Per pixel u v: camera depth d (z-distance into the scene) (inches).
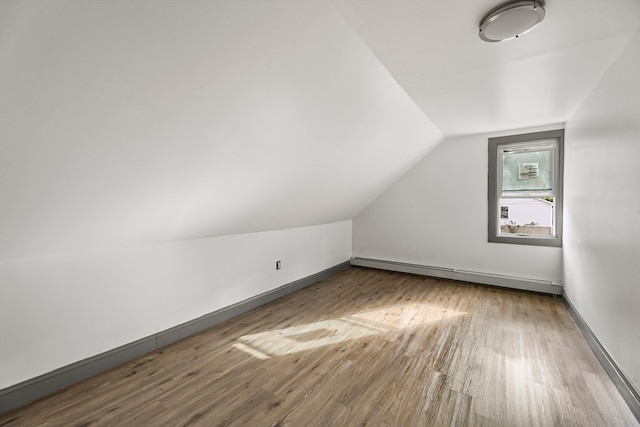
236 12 53.4
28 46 41.2
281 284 160.1
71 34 43.0
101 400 74.5
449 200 187.0
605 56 82.7
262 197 117.8
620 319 79.0
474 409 71.7
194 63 57.8
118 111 57.1
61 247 78.2
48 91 47.5
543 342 105.6
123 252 93.0
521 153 166.1
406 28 70.3
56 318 79.0
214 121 72.9
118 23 45.1
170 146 71.7
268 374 86.1
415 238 201.2
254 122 81.2
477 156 176.1
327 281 187.6
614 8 62.4
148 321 100.2
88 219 76.0
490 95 113.2
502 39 72.4
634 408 69.2
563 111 131.2
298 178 122.1
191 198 92.7
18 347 72.7
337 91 89.0
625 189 76.4
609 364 84.3
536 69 91.6
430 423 67.1
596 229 98.5
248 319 127.6
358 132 117.8
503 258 170.7
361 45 76.9
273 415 69.5
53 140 54.6
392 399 75.2
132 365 91.0
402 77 97.3
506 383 81.8
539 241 159.8
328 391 78.4
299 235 172.7
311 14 61.6
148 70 53.8
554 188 155.9
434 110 130.6
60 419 67.7
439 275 189.8
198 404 73.2
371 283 182.4
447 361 93.2
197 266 116.2
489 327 118.3
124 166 68.9
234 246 132.0
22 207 62.5
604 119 92.7
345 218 214.4
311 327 118.9
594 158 101.8
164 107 62.1
